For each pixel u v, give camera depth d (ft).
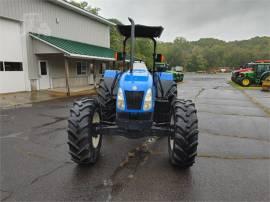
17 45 41.19
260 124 21.07
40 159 12.59
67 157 12.89
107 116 14.35
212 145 15.14
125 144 14.99
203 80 98.89
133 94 11.02
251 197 9.11
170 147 12.14
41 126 19.76
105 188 9.62
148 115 11.25
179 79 82.74
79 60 59.98
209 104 32.86
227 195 9.23
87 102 11.94
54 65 50.72
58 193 9.23
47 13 47.88
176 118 11.09
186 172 11.14
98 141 12.66
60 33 52.54
